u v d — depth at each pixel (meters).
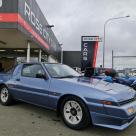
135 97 5.18
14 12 10.59
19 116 5.95
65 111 5.20
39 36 15.92
